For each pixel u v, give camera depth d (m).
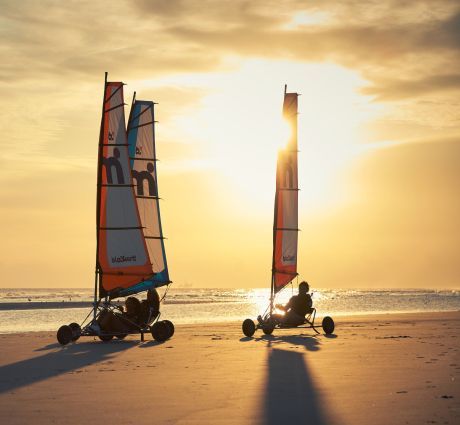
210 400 11.26
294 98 29.31
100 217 24.91
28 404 11.09
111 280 24.78
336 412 10.09
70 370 15.48
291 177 28.97
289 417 9.80
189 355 18.45
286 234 28.64
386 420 9.47
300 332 27.81
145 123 29.69
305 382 13.05
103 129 25.16
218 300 117.75
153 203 29.69
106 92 25.22
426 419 9.49
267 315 27.12
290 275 28.59
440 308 70.88
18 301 104.12
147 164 29.69
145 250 25.30
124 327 23.47
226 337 25.30
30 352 19.89
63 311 64.12
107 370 15.41
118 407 10.76
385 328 29.59
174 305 84.69
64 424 9.54
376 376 13.69
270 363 16.23
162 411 10.40
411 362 16.02
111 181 25.08
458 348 19.52
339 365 15.63
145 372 14.93
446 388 12.04
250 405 10.75
